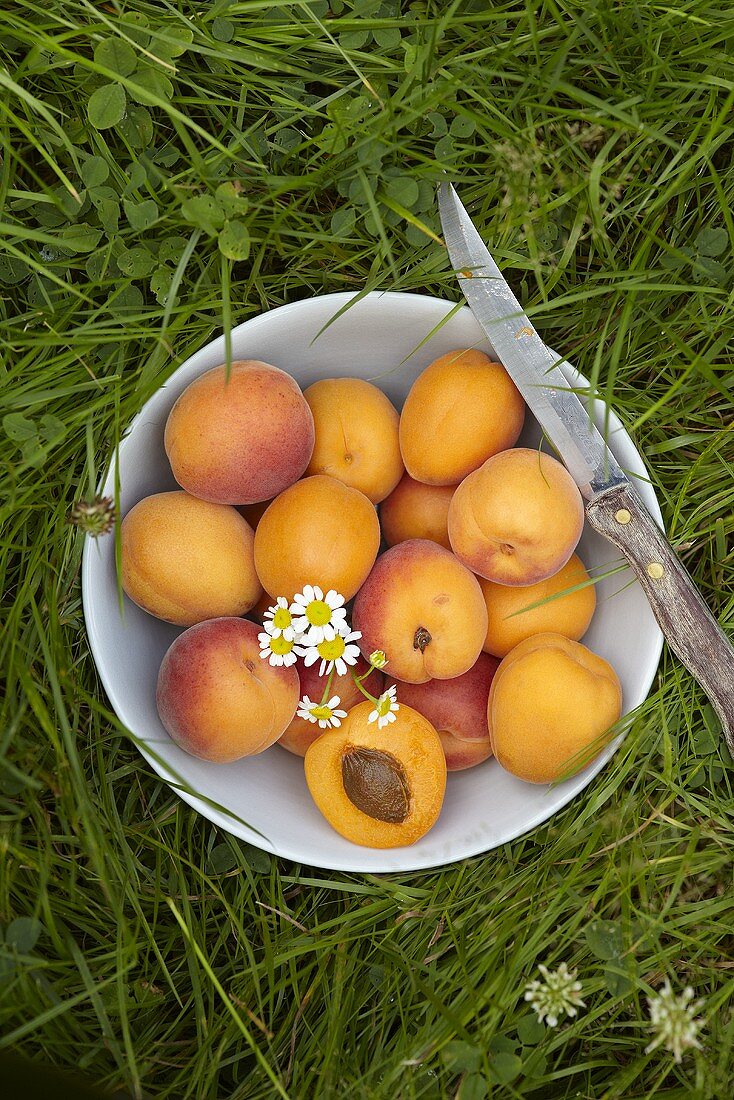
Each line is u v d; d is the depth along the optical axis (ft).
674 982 2.24
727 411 2.36
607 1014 2.25
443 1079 2.19
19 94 2.07
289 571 2.13
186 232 2.28
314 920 2.34
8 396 2.19
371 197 2.14
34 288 2.26
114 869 2.19
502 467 2.12
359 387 2.24
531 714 2.12
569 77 2.27
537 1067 2.17
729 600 2.30
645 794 2.27
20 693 2.23
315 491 2.14
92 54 2.23
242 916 2.30
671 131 2.30
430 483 2.22
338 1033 2.23
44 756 2.23
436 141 2.27
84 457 2.28
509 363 2.18
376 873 2.27
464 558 2.16
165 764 2.12
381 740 2.15
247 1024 2.26
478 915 2.28
